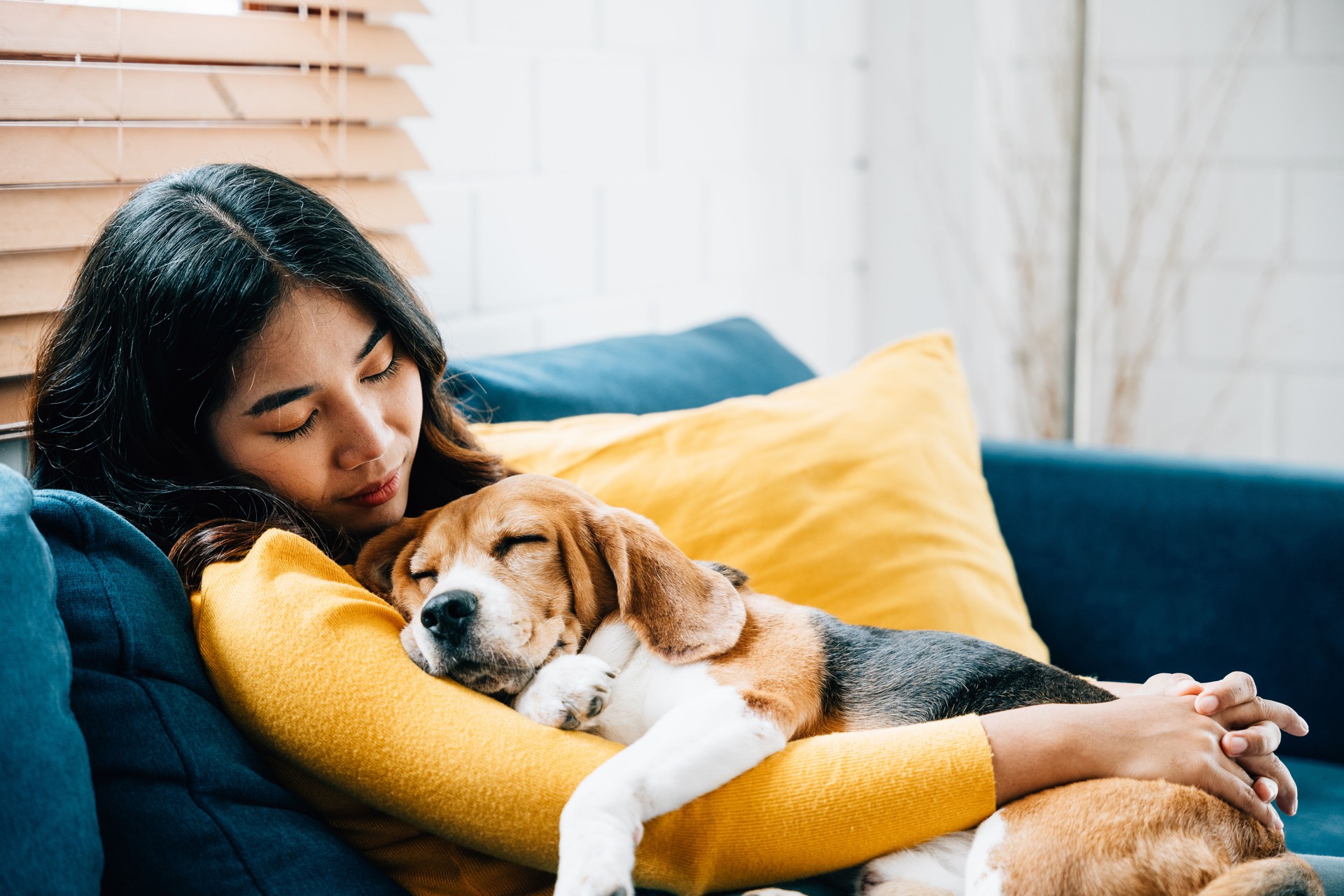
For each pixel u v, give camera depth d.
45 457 0.98
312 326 0.93
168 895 0.76
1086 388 2.77
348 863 0.83
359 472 0.97
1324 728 1.39
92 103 1.21
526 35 1.82
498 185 1.81
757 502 1.20
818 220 2.58
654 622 0.92
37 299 1.17
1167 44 2.59
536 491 0.95
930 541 1.25
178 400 0.94
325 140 1.46
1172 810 0.81
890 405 1.37
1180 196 2.63
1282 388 2.62
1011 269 2.81
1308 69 2.48
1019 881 0.80
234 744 0.83
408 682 0.83
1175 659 1.47
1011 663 0.97
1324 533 1.41
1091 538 1.52
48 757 0.69
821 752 0.84
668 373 1.52
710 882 0.82
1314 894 0.78
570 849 0.73
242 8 1.48
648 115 2.09
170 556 0.93
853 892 0.90
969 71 2.57
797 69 2.45
